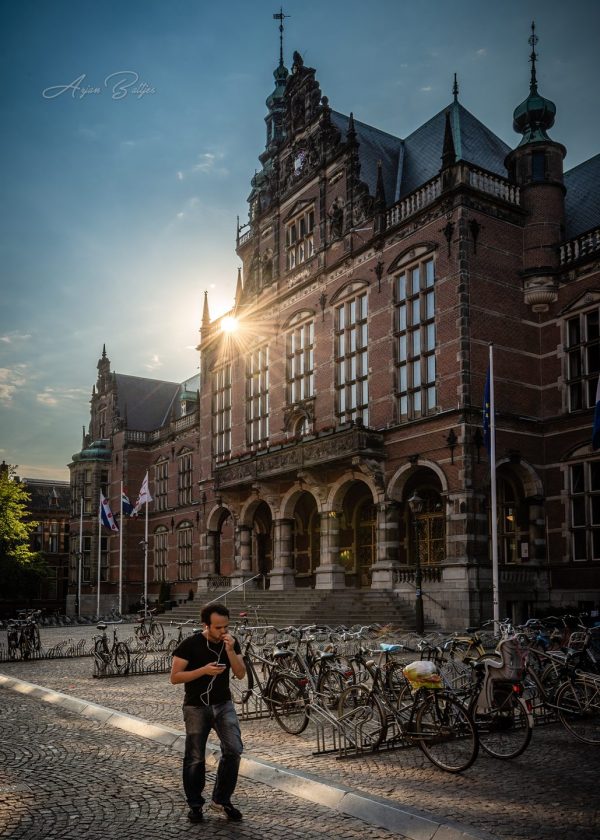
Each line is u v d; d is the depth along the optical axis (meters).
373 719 10.16
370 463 30.25
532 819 7.22
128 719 11.86
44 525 79.00
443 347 28.52
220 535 44.88
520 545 28.67
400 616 27.22
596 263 28.00
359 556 34.56
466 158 32.41
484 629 24.72
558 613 25.34
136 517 61.44
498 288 28.89
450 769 8.94
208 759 9.62
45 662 21.27
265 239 41.69
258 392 41.19
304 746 10.38
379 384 31.67
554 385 28.95
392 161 37.06
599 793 8.05
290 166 39.56
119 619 48.78
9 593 58.72
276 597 32.56
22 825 7.20
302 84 39.12
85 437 70.00
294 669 12.20
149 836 6.93
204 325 47.75
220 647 7.68
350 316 34.16
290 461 33.81
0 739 10.88
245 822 7.32
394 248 31.56
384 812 7.34
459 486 27.03
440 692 9.58
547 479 28.64
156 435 61.16
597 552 26.81
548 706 11.06
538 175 30.42
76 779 8.74
